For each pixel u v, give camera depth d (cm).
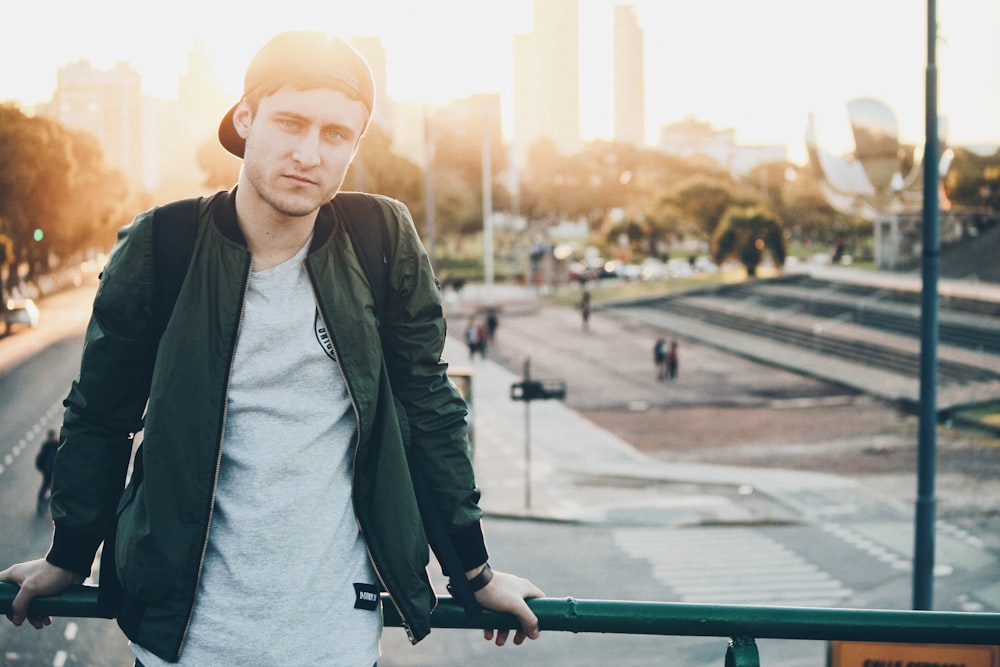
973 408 3706
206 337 171
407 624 178
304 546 171
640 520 2467
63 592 187
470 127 11381
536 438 3475
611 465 3078
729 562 2127
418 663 1513
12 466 2683
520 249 12125
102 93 15175
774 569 2077
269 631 168
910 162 7500
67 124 15300
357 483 177
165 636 169
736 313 6166
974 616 188
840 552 2202
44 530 2133
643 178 14000
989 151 8381
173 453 169
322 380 175
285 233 176
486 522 2470
